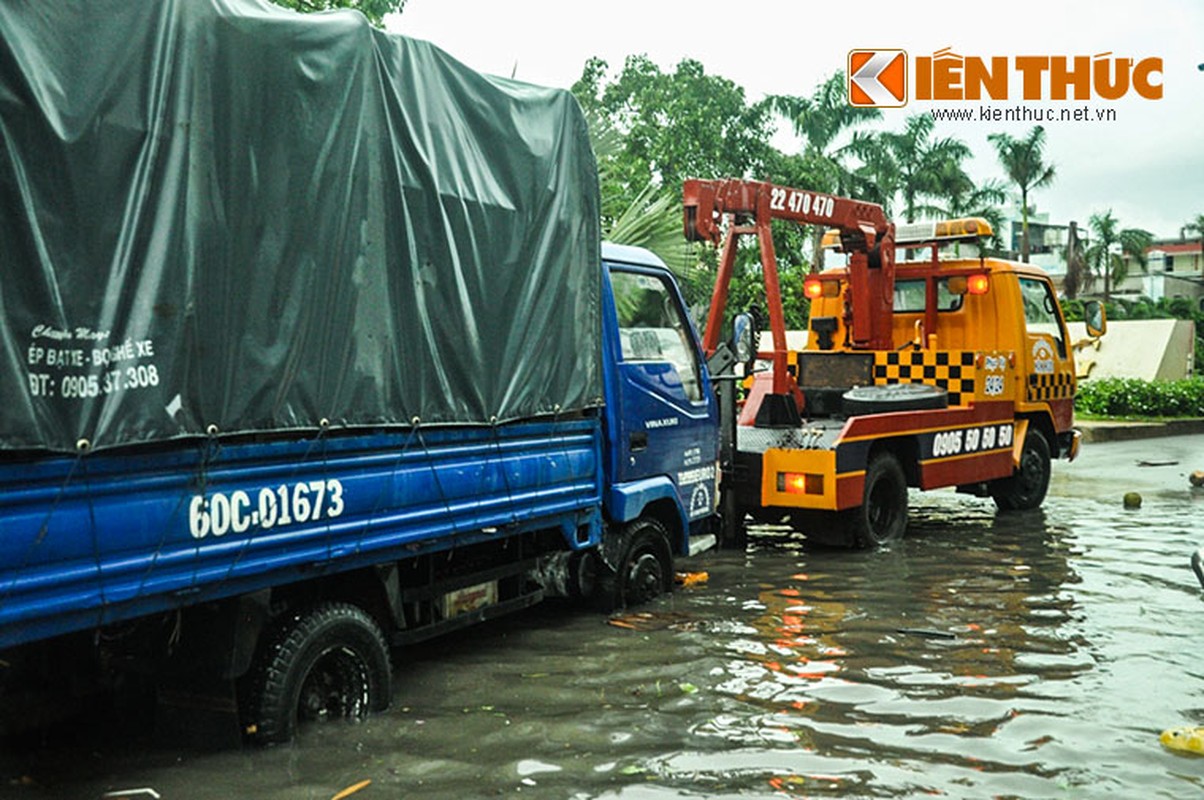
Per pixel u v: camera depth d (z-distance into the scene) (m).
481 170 5.49
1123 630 6.65
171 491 3.84
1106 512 11.72
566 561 6.54
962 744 4.66
